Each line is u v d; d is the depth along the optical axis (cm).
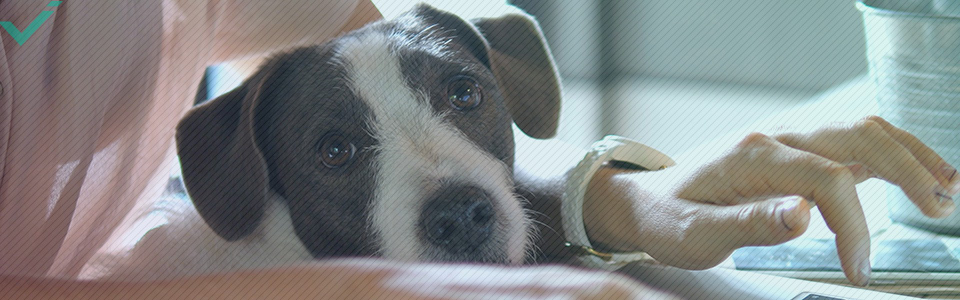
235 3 83
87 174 75
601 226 72
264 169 71
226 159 71
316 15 83
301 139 70
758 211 64
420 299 54
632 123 100
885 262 73
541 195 74
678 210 69
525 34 78
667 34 132
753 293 67
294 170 71
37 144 69
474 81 74
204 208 71
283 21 83
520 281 55
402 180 69
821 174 65
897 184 67
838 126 68
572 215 73
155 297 58
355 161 70
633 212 72
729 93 117
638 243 71
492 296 54
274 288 56
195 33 79
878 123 68
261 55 82
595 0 132
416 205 69
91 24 70
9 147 69
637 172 75
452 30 76
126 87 73
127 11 71
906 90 78
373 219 69
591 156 74
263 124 72
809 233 77
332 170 70
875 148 67
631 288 54
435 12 77
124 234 76
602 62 130
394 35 74
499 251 69
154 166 78
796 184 66
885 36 81
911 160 67
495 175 72
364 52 72
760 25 114
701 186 69
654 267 71
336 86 71
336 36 77
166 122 77
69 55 69
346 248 69
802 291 68
